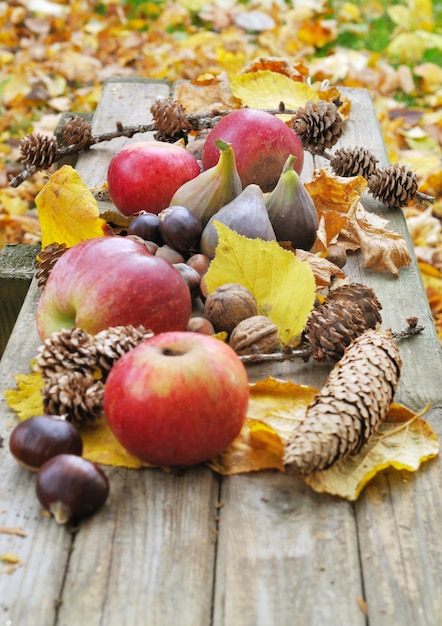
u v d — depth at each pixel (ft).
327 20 8.35
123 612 2.50
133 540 2.62
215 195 3.37
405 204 3.83
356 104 4.60
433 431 2.89
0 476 2.75
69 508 2.62
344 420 2.72
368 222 3.67
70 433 2.73
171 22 8.27
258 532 2.65
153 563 2.58
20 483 2.74
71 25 8.13
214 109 4.22
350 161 3.86
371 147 4.28
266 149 3.56
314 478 2.73
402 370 3.10
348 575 2.57
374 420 2.77
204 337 2.76
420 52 7.87
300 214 3.38
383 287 3.45
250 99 4.27
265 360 3.07
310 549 2.62
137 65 7.62
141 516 2.67
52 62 7.41
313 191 3.67
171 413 2.67
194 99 4.43
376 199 3.89
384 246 3.50
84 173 3.96
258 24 8.25
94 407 2.83
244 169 3.57
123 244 3.01
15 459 2.75
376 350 2.88
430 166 6.22
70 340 2.88
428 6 8.39
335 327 3.03
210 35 7.84
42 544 2.61
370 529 2.67
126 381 2.69
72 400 2.82
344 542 2.63
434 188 6.06
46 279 3.31
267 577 2.56
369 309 3.14
